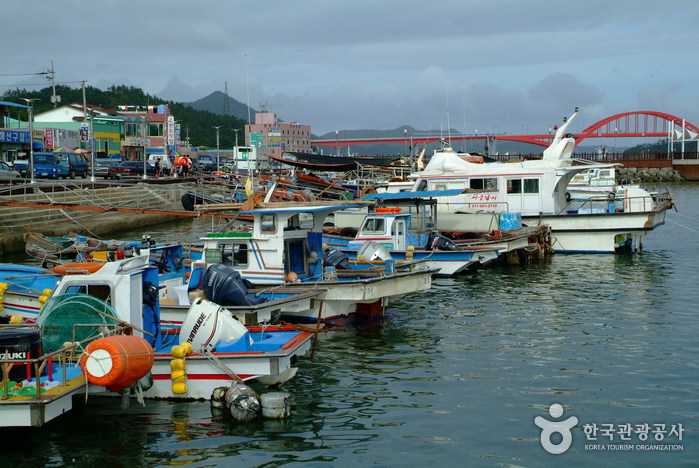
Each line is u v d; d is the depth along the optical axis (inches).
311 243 666.8
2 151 2070.6
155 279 475.8
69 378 389.1
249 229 730.2
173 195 1771.7
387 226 872.3
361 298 607.5
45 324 422.0
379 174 1776.6
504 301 759.7
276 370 422.9
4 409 350.6
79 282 432.1
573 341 589.3
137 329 417.4
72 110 2999.5
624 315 685.9
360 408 433.7
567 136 1210.0
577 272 959.6
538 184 1147.9
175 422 406.0
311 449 373.4
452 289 834.8
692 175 4471.0
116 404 430.3
